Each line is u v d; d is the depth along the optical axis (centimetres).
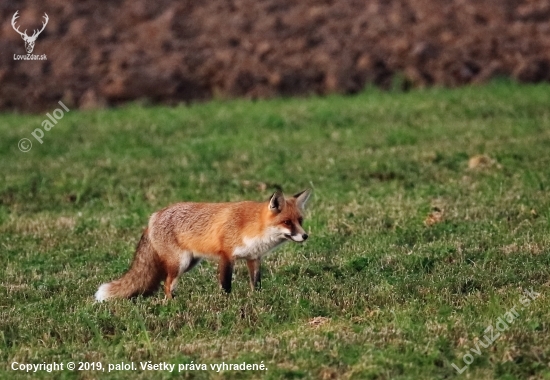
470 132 2758
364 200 2048
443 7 4109
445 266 1540
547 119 2897
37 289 1511
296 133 2906
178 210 1445
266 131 2958
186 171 2467
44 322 1330
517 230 1744
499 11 4072
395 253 1628
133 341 1250
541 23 4016
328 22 4066
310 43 3938
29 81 3738
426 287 1427
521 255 1574
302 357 1156
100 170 2503
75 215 2061
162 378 1128
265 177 2348
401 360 1145
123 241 1806
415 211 1903
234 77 3734
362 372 1112
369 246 1686
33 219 2022
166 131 3022
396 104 3275
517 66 3719
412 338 1212
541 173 2170
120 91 3662
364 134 2842
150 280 1447
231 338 1252
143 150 2750
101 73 3778
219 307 1376
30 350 1227
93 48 3941
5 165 2605
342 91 3662
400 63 3778
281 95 3662
